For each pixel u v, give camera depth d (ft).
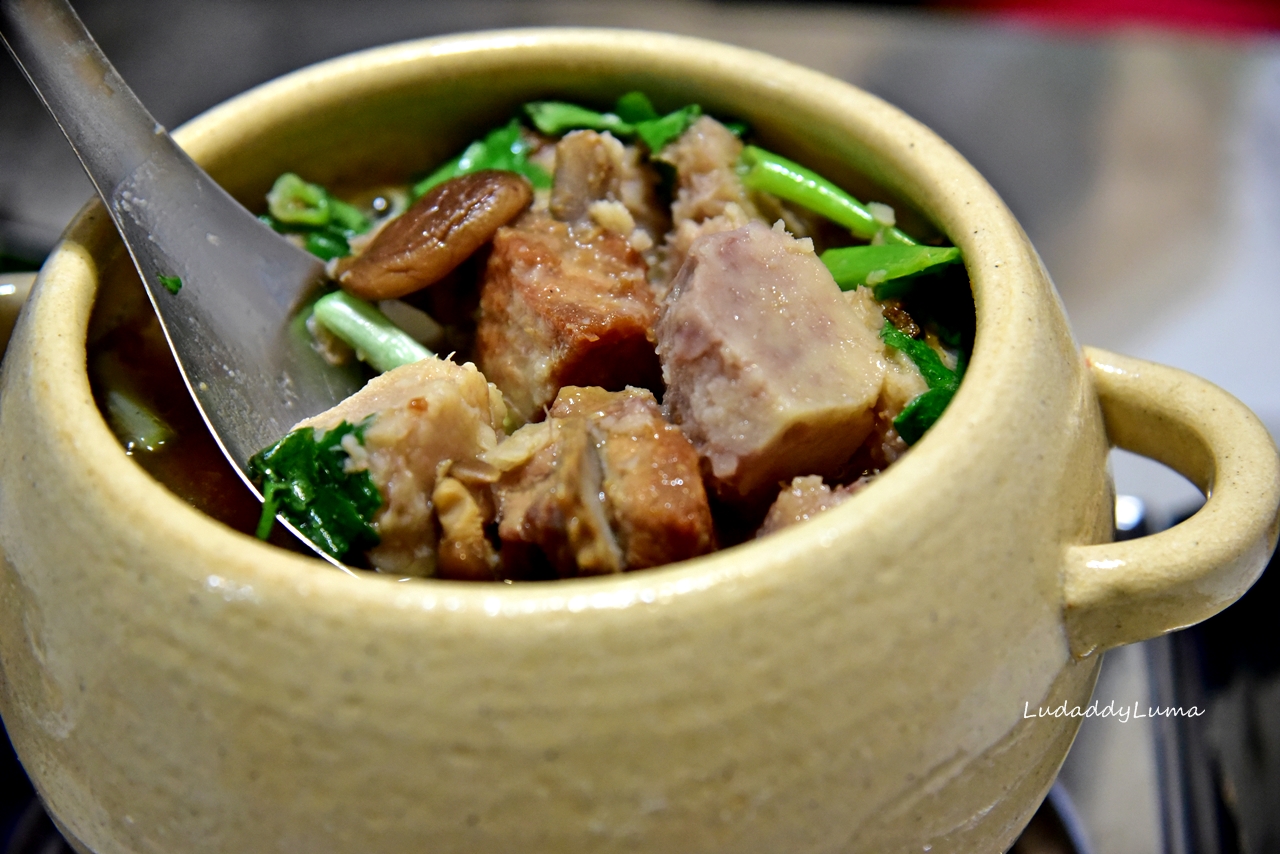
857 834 0.85
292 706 0.82
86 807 0.88
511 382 1.03
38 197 1.58
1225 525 0.89
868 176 1.05
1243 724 1.16
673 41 1.08
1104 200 1.70
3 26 0.95
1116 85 1.86
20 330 0.93
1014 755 0.89
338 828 0.83
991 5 2.17
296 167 1.09
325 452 0.95
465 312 1.08
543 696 0.81
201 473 0.99
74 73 0.97
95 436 0.87
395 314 1.06
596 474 0.93
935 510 0.85
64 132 0.96
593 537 0.91
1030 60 1.88
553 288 1.02
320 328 1.05
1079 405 0.92
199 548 0.83
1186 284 1.61
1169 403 0.95
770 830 0.84
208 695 0.83
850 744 0.84
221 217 1.01
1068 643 0.89
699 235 1.06
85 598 0.85
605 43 1.08
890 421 0.97
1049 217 1.69
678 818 0.83
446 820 0.82
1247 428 0.93
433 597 0.82
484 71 1.09
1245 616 1.20
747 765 0.83
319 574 0.82
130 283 1.01
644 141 1.09
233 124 1.04
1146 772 1.12
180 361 0.97
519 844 0.82
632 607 0.82
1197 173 1.73
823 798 0.84
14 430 0.89
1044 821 1.10
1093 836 1.10
